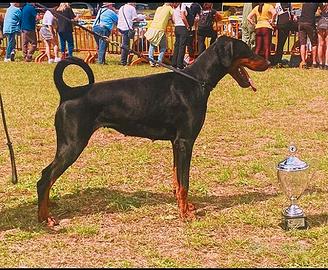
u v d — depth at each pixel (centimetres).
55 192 830
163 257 623
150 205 786
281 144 1105
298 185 695
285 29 2117
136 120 702
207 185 870
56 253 638
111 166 974
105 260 619
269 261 612
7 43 2522
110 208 777
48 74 2039
